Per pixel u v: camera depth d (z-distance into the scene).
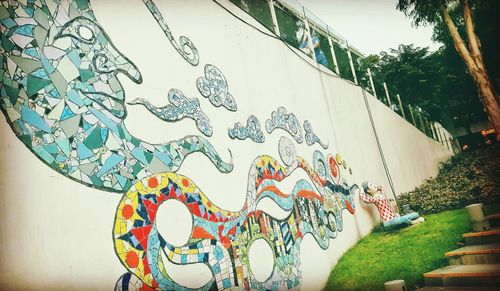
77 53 3.21
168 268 3.32
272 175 5.36
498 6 12.76
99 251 2.84
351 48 11.40
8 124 2.58
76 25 3.28
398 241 6.75
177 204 3.64
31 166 2.62
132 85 3.62
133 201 3.22
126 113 3.46
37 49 2.91
